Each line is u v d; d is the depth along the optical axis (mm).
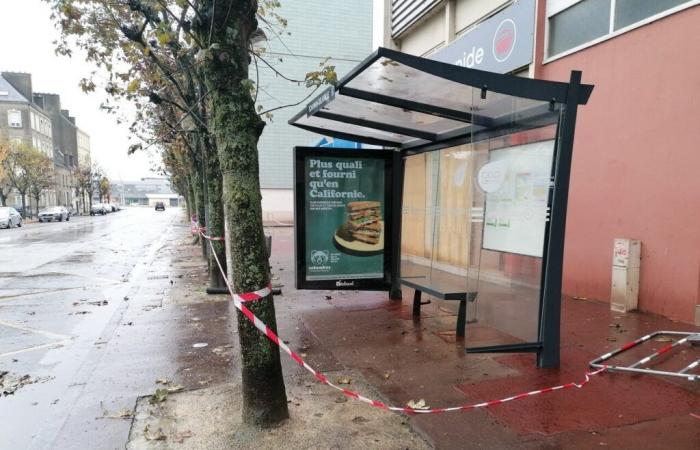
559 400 3857
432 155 7527
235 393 4090
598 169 7086
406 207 7641
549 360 4562
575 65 7480
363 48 30578
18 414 3828
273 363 3412
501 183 4930
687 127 5820
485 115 4879
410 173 7617
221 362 4934
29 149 47656
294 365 4742
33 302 8141
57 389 4332
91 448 3215
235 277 3332
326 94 5402
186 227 32188
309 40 29609
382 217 7027
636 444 3184
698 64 5688
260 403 3398
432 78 4750
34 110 63625
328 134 7516
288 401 3861
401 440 3279
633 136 6527
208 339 5766
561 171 4273
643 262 6418
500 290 4980
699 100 5680
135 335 5965
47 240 21562
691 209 5793
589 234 7254
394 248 7156
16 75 65062
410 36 13906
